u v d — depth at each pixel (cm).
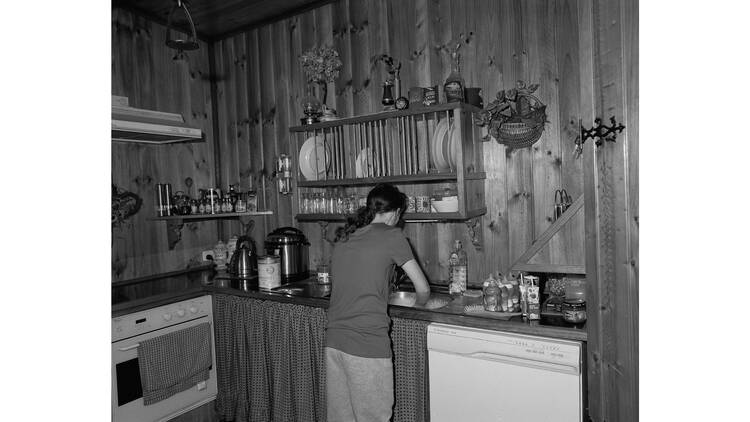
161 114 302
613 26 157
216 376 299
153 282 312
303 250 307
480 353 191
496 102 237
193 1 314
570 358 172
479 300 229
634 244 158
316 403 249
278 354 263
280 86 342
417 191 277
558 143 232
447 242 268
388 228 213
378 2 291
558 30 231
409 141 254
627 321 160
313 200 297
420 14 274
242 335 281
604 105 161
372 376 198
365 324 199
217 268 359
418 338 212
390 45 286
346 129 283
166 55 348
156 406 266
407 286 268
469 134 241
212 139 375
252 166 361
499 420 187
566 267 190
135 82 330
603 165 163
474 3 255
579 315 185
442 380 200
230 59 368
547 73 234
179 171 355
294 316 255
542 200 237
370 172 270
